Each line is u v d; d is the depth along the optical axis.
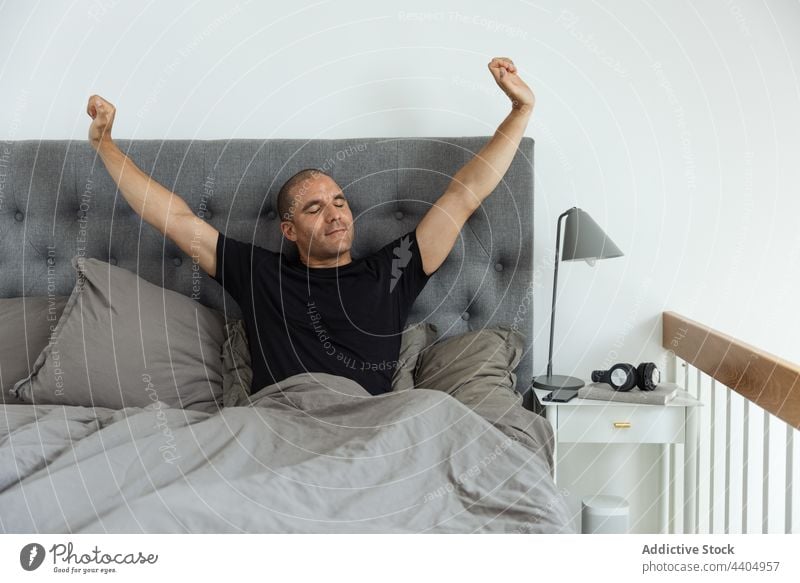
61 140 1.95
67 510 0.94
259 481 0.99
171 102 2.04
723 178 1.96
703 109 1.96
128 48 2.04
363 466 1.09
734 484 1.88
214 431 1.22
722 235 1.97
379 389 1.69
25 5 2.04
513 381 1.75
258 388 1.70
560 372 2.02
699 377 1.79
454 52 1.99
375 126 2.02
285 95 2.03
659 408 1.69
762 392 1.37
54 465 1.04
